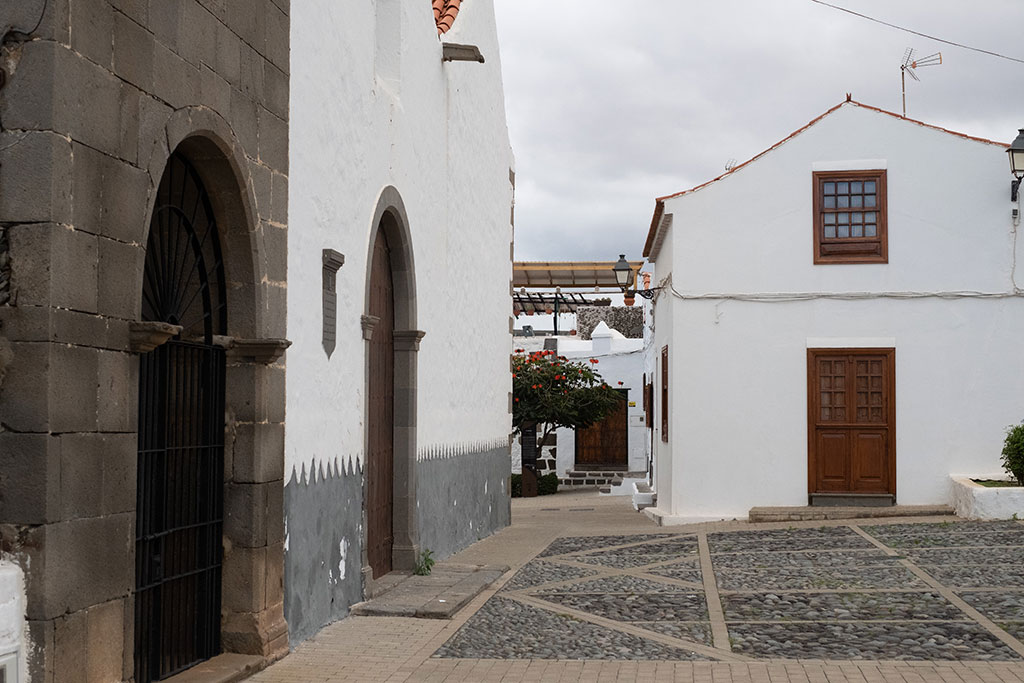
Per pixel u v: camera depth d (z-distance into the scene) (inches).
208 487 283.1
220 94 269.1
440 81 511.8
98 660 217.3
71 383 208.2
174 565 273.0
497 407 665.6
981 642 310.7
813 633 328.2
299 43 323.3
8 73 203.6
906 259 625.9
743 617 354.3
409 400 458.0
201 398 282.2
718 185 640.4
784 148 636.1
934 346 623.5
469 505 577.9
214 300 288.7
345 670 287.0
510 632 337.4
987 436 618.2
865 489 625.6
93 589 215.3
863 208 631.2
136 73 230.8
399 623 352.2
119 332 225.3
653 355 836.0
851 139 631.8
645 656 303.1
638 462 1193.4
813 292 631.8
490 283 643.5
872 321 628.1
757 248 636.7
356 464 380.5
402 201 443.2
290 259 316.8
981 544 480.7
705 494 637.3
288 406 314.7
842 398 629.6
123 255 226.8
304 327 328.2
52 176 202.4
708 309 639.8
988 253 620.4
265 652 289.3
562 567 477.4
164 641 267.4
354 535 377.1
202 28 260.2
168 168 272.7
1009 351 618.2
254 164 288.0
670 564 470.9
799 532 555.5
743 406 635.5
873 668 283.4
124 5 226.5
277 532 301.3
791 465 631.2
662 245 722.2
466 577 439.8
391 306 457.1
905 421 623.8
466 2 579.5
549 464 1228.5
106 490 220.4
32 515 200.2
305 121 328.5
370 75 397.1
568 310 1488.7
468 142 578.6
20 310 201.9
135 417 232.8
